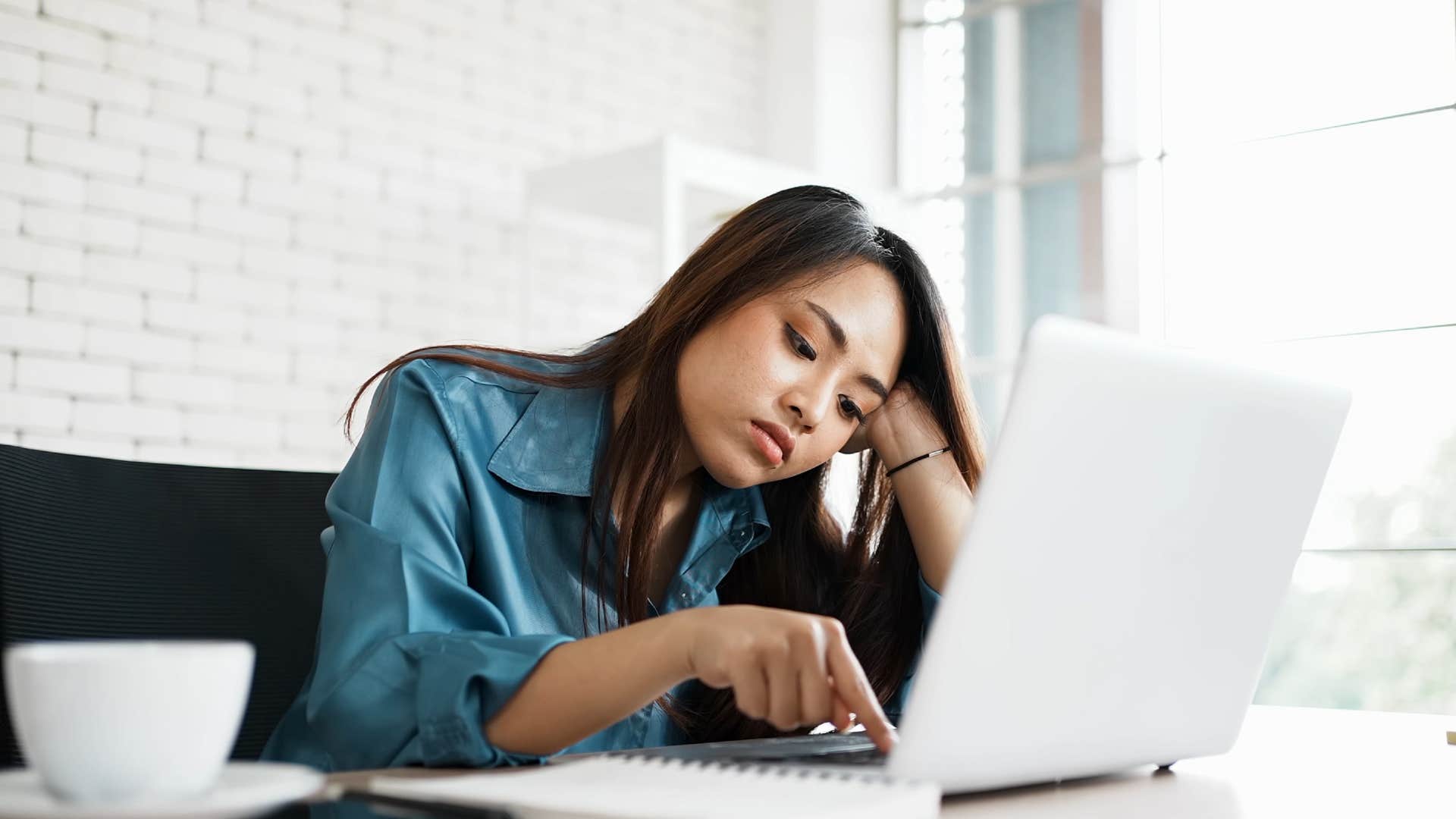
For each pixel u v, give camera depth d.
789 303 1.14
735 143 4.66
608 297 4.25
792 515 1.40
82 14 3.15
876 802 0.58
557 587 1.14
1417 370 3.62
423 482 1.03
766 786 0.62
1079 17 4.36
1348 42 3.80
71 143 3.13
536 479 1.12
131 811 0.46
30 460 1.11
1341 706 3.63
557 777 0.66
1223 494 0.77
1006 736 0.70
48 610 1.08
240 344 3.39
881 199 4.47
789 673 0.71
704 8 4.59
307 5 3.56
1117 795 0.76
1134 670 0.77
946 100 4.67
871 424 1.34
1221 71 4.04
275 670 1.25
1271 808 0.72
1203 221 4.04
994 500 0.64
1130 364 0.68
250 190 3.43
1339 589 3.67
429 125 3.81
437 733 0.76
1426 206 3.65
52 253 3.09
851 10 4.71
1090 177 4.29
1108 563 0.71
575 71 4.19
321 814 0.59
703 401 1.14
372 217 3.67
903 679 1.36
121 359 3.19
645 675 0.74
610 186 3.65
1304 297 3.83
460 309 3.85
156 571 1.19
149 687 0.48
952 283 4.58
